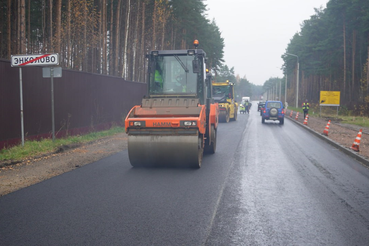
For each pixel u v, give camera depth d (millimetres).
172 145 9773
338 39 56844
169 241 4812
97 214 5914
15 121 12328
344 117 40000
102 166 10367
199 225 5441
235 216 5891
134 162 10070
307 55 74625
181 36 56844
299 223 5598
